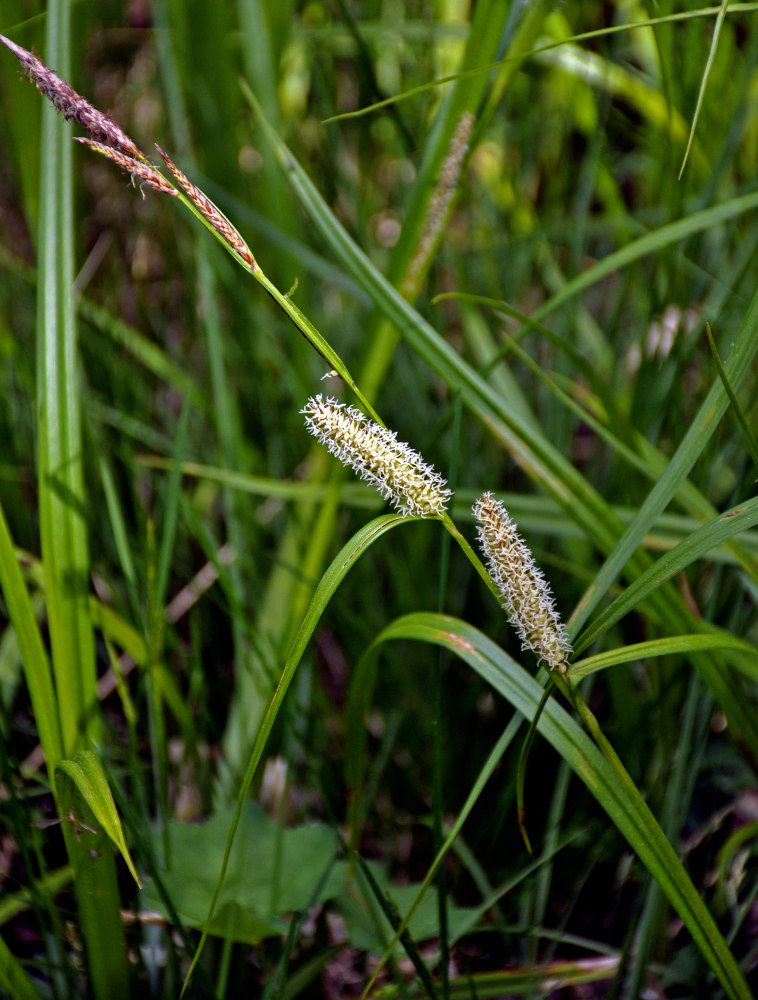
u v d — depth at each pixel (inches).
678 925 21.8
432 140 21.6
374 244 35.8
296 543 27.5
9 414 28.9
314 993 21.0
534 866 20.0
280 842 19.9
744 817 23.9
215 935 19.6
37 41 27.5
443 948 18.8
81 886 18.4
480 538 15.6
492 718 25.3
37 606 26.3
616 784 16.2
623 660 15.8
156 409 33.8
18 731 25.5
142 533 25.4
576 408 20.9
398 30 31.0
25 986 18.6
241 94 33.5
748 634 24.6
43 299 18.8
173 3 30.9
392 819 24.0
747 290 26.2
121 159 15.0
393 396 31.6
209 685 27.2
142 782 22.1
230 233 15.1
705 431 16.9
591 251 40.8
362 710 19.3
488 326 32.4
